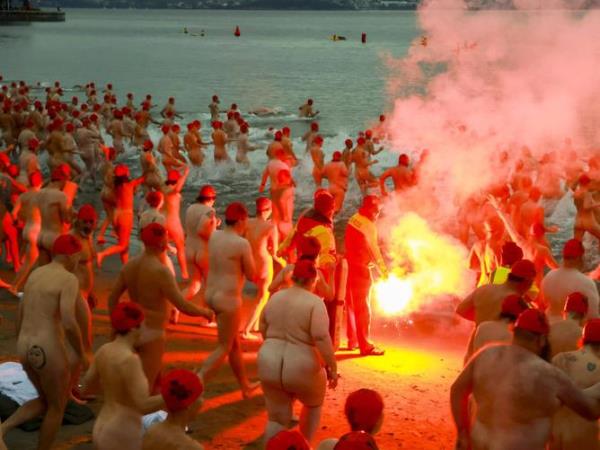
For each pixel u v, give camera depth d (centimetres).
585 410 515
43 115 3073
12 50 9119
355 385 902
